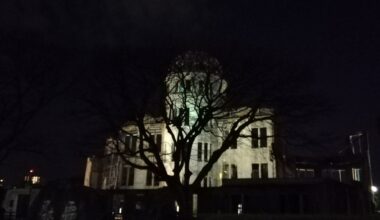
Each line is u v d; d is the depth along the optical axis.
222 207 39.97
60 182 27.48
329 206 36.16
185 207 28.72
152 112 33.16
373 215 29.19
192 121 39.16
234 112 34.62
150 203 42.66
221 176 49.97
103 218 29.22
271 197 38.50
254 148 49.47
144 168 30.58
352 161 46.84
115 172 52.41
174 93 33.03
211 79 33.69
